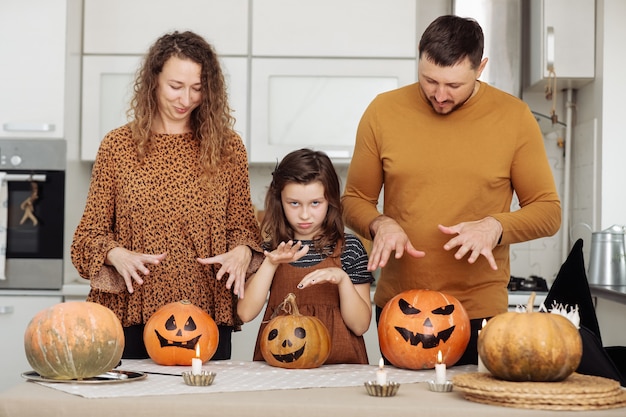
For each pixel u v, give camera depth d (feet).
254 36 11.21
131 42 11.23
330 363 6.04
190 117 6.31
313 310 6.16
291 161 6.19
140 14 11.24
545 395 3.92
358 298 5.97
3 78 10.77
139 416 4.08
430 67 5.79
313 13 11.24
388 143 6.40
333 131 11.27
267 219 6.41
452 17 5.93
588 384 4.13
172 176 6.11
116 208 6.13
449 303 5.43
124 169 6.08
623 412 3.89
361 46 11.24
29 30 10.77
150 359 5.90
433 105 6.11
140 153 6.07
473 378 4.32
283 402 4.08
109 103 11.25
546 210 6.08
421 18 12.26
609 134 10.68
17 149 10.69
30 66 10.76
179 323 5.49
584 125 11.41
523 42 11.89
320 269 5.91
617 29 10.67
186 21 11.23
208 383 4.55
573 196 11.94
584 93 11.49
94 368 4.67
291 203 6.17
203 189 6.13
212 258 5.80
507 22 11.28
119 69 11.21
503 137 6.22
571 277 5.78
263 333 5.50
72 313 4.70
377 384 4.28
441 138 6.26
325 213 6.26
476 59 5.82
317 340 5.35
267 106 11.23
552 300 5.83
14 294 10.59
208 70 6.09
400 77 11.24
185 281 6.08
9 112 10.77
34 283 10.63
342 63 11.23
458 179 6.22
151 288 6.04
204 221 6.12
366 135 6.57
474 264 6.25
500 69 11.29
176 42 6.04
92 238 5.93
